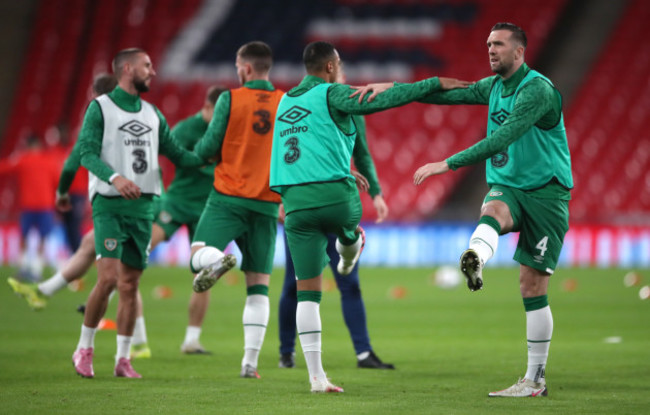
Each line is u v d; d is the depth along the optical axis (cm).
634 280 5906
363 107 1928
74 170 2414
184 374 2353
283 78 10244
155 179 2334
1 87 10319
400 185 9250
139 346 2736
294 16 10744
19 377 2258
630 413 1731
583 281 6169
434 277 6575
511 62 1919
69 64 10462
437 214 8450
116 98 2302
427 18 10512
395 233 8031
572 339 3166
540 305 1970
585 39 10412
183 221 2934
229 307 4503
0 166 5481
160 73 10319
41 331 3369
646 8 10581
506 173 1961
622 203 9038
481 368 2492
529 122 1847
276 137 2030
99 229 2255
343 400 1886
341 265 2209
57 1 10844
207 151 2297
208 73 10312
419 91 1952
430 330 3506
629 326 3597
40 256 5538
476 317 4003
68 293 5172
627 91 9825
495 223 1900
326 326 3688
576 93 9856
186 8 10862
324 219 1962
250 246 2312
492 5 10544
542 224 1944
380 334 3375
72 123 10006
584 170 9244
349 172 2003
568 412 1738
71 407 1784
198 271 2177
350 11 10712
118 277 2319
